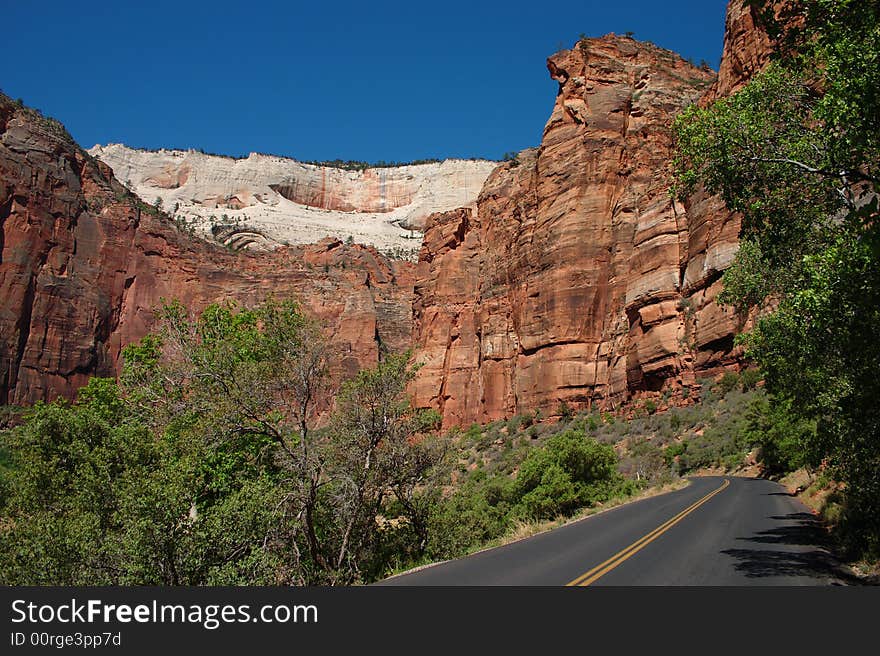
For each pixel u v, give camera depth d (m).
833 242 10.80
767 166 10.44
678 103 74.56
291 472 15.80
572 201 74.56
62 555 12.50
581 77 80.12
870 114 8.02
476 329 94.50
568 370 69.75
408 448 17.95
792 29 8.70
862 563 10.59
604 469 28.56
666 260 60.69
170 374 16.55
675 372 56.56
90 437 15.62
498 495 33.09
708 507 21.53
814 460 17.00
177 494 12.46
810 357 12.12
